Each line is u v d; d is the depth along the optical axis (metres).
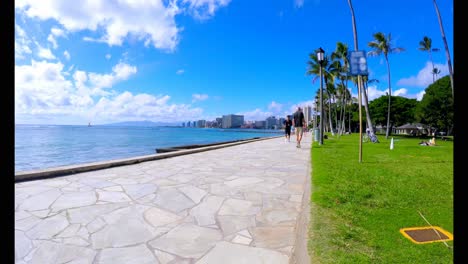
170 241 2.70
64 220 3.21
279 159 8.95
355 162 8.02
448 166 7.29
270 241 2.71
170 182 5.26
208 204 3.88
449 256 2.27
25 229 2.94
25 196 4.18
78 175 5.92
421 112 41.94
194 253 2.46
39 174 5.48
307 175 5.92
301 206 3.77
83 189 4.65
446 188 4.67
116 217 3.33
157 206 3.77
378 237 2.65
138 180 5.43
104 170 6.59
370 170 6.48
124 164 7.49
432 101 39.25
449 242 2.54
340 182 5.07
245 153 10.96
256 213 3.52
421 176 5.75
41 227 3.00
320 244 2.49
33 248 2.52
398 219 3.15
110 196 4.23
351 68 7.79
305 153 11.03
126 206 3.76
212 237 2.80
